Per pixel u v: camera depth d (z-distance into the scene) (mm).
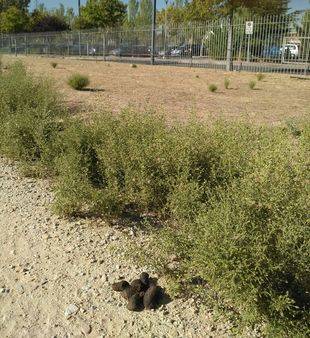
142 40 36094
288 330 2477
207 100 11836
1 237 3992
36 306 3098
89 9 46562
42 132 5574
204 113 9438
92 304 3082
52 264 3553
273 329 2479
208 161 4230
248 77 19375
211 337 2723
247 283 2447
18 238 3961
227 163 4051
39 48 44344
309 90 15102
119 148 4477
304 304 2590
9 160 6125
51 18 59500
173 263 3311
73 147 4984
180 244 3172
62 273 3432
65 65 25156
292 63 22328
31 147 5805
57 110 7281
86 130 5125
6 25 54625
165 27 30969
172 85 15547
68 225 4141
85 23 47656
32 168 5543
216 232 2584
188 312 2934
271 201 2688
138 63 29109
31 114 6266
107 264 3502
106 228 4074
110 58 35250
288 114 9750
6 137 5898
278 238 2535
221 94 13406
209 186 3854
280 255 2494
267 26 23094
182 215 3652
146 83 15969
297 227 2521
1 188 5090
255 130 4969
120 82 16000
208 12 27891
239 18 25781
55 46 42625
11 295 3217
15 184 5219
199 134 4535
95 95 11836
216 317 2732
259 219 2666
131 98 11492
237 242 2506
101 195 4102
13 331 2887
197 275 2971
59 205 4230
